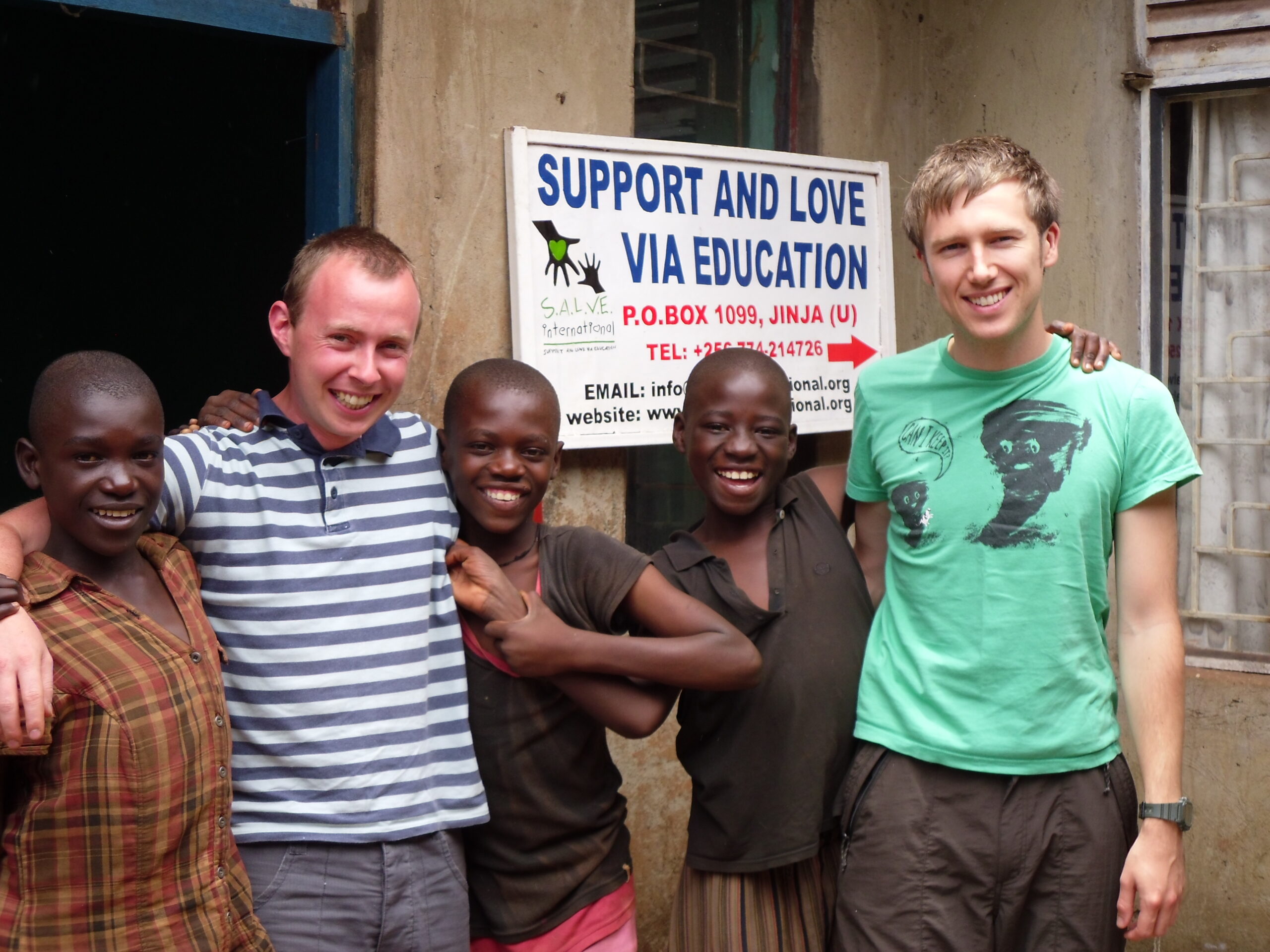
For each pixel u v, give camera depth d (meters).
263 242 4.51
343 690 2.01
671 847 3.51
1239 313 3.69
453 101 2.90
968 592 2.14
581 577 2.19
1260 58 3.50
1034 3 3.88
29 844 1.66
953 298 2.11
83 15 2.49
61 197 5.27
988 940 2.15
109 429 1.69
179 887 1.75
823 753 2.26
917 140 4.07
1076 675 2.10
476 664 2.13
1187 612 3.76
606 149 3.10
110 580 1.80
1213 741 3.57
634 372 3.16
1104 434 2.10
